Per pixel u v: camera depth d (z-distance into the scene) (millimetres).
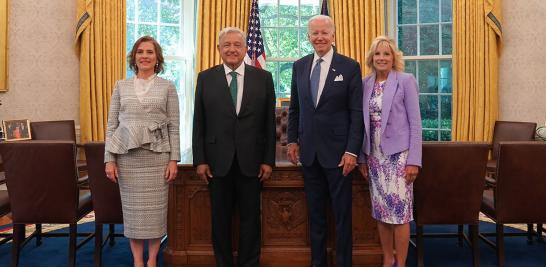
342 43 5430
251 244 2490
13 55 4848
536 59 4977
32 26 4934
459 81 5246
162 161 2381
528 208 2664
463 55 5195
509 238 3523
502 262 2734
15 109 4871
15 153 2584
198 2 5406
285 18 5918
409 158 2359
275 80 5961
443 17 5598
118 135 2338
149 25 5672
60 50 5070
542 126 4594
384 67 2441
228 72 2461
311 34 2422
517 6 5059
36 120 4973
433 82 5711
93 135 5090
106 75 5137
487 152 2617
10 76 4840
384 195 2428
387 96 2408
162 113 2393
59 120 4773
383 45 2439
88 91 5059
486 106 5113
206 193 2799
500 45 5133
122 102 2354
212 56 5410
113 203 2705
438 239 3539
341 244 2414
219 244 2473
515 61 5086
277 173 2752
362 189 2789
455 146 2609
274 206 2811
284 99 5320
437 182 2629
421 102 5781
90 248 3281
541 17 4945
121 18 5207
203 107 2473
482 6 5078
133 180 2344
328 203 2748
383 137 2408
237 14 5438
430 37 5676
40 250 3203
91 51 5059
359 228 2799
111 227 3334
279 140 4449
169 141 2424
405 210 2400
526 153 2615
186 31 5824
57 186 2635
